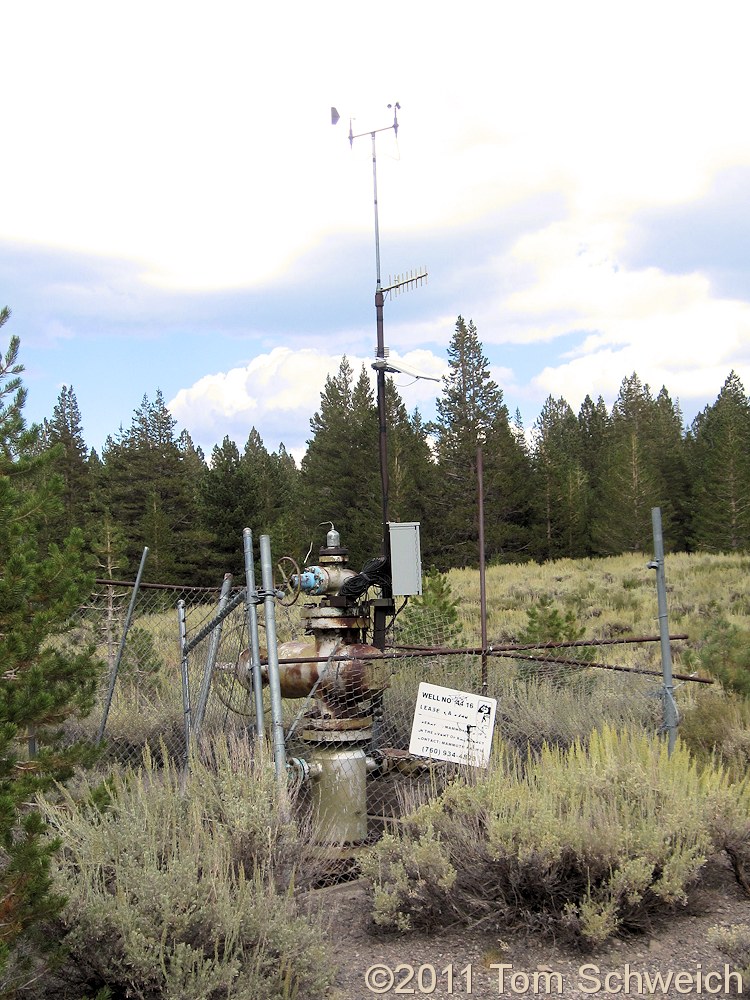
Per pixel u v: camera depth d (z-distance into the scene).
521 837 4.48
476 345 48.72
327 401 61.22
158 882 3.71
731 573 25.80
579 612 20.44
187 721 6.70
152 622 10.19
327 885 5.07
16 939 3.55
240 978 3.51
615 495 45.44
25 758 5.05
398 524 6.07
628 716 7.52
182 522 50.34
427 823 4.81
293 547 41.97
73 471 54.94
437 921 4.52
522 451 54.03
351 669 5.54
